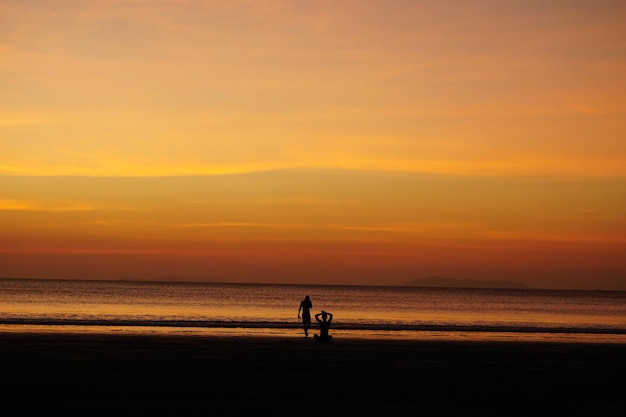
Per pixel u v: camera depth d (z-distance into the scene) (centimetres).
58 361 2319
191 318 6631
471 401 1723
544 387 1992
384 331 4528
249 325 4844
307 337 3688
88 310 8231
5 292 16112
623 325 7125
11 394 1675
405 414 1534
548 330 5266
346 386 1912
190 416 1465
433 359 2655
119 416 1452
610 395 1875
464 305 14300
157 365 2280
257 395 1734
